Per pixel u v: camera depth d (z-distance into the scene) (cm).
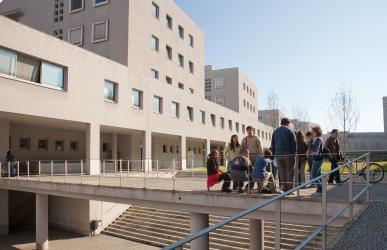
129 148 3350
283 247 1280
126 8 3197
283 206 925
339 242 552
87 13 3394
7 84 1881
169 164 3347
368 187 771
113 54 3228
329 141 1188
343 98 3872
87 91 2372
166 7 3906
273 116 6106
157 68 3669
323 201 554
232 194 1035
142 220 2022
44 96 2077
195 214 1155
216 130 4519
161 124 3216
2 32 1855
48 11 3628
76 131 2991
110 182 1603
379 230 589
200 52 4825
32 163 2211
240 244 1358
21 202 2295
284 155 973
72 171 2389
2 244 1803
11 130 2483
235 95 6538
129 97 2781
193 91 4581
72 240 1902
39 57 2050
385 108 7794
